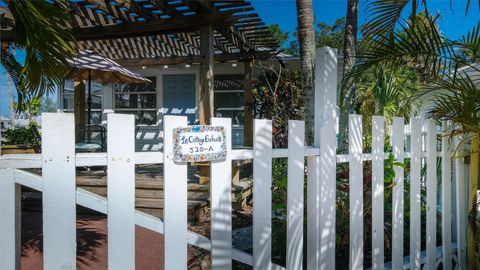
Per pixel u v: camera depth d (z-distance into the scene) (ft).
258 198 5.80
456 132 8.53
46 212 4.39
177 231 5.08
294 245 6.23
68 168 4.46
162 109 29.12
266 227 5.89
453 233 9.80
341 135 11.35
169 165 4.99
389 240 9.34
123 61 23.91
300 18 11.94
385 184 8.49
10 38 13.80
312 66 11.75
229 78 28.53
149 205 14.28
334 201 6.89
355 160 7.23
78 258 9.87
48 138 4.38
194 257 9.50
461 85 7.81
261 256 5.83
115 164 4.67
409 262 8.49
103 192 14.79
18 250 4.51
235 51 23.48
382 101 12.10
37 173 5.06
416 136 8.45
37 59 8.07
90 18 14.15
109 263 4.66
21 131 21.09
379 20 9.89
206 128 5.25
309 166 6.73
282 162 11.11
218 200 5.44
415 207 8.41
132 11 13.25
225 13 13.89
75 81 22.06
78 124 21.86
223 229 5.49
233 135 28.35
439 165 10.32
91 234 12.03
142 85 29.71
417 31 7.98
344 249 9.04
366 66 8.55
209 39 14.58
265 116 20.97
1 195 4.35
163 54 23.26
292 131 6.18
